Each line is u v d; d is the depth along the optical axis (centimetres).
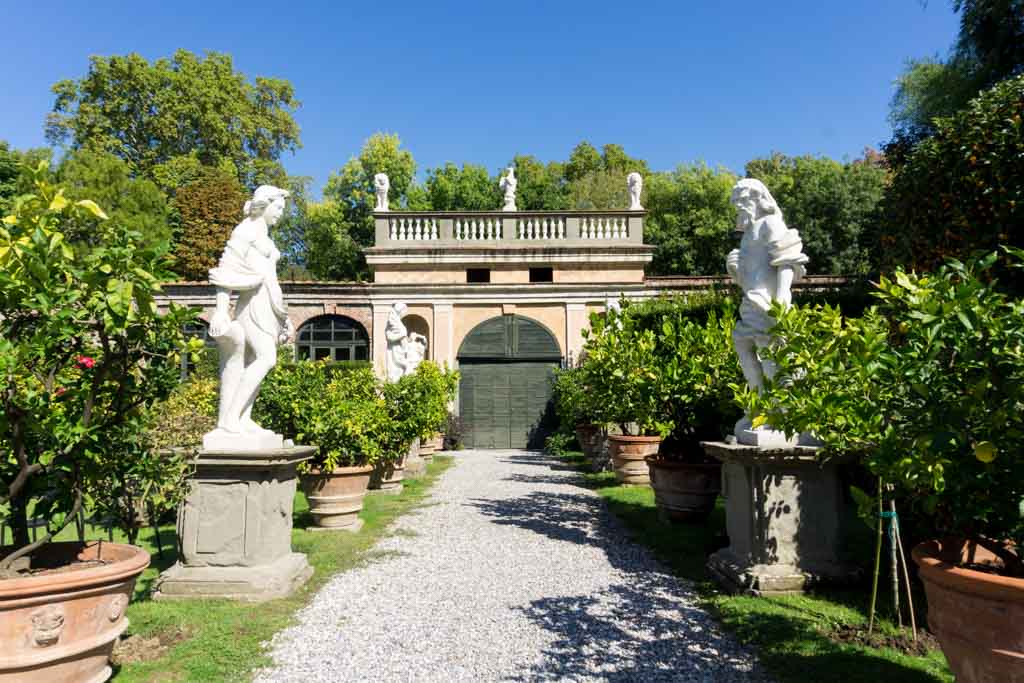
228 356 546
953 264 321
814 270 2973
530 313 1994
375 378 1009
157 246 355
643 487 1101
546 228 2045
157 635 431
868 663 381
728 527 586
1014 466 284
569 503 980
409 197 3556
